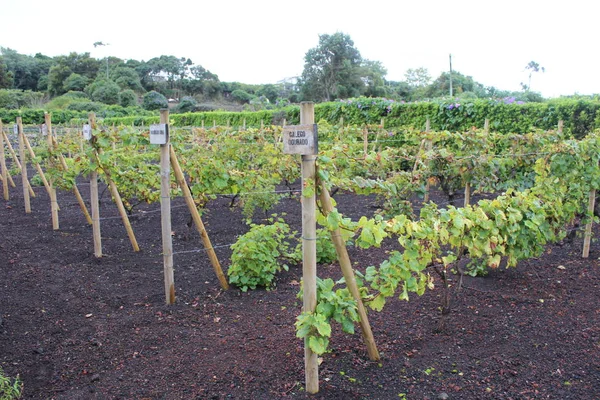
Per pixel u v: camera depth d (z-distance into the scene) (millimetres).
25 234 7793
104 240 7359
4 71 46656
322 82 41531
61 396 3217
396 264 3354
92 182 6340
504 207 4211
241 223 8250
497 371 3311
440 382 3189
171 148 4801
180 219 8672
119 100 38781
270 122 18938
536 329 3939
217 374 3381
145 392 3211
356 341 3781
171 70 51000
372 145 12547
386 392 3092
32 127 22188
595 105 9805
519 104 11258
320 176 2859
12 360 3723
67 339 4074
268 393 3119
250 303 4758
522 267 5539
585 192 5805
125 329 4238
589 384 3137
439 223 3508
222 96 52031
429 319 4160
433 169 7145
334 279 5332
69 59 48312
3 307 4750
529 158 7336
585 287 4867
